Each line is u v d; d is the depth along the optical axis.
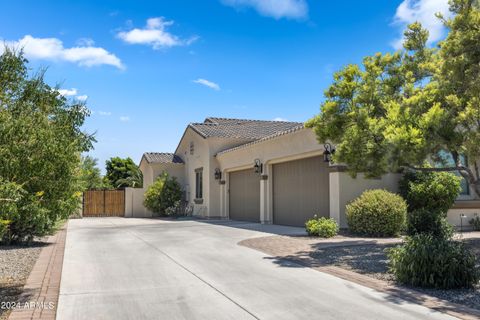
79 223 23.83
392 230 14.32
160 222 24.22
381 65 11.78
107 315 6.08
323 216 17.33
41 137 6.93
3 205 5.98
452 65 8.22
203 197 27.84
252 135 27.64
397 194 15.66
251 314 6.07
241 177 24.78
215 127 29.19
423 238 8.08
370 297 6.90
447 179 15.61
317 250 11.76
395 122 8.97
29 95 7.61
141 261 10.37
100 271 9.14
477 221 16.72
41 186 8.05
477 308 6.26
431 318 5.81
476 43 7.99
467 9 8.15
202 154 28.16
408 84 10.90
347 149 10.04
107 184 44.84
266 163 21.36
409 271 7.62
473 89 8.23
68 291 7.41
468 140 8.38
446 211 15.75
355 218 14.76
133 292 7.34
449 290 7.30
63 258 10.88
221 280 8.19
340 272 8.80
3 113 6.70
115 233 17.38
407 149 8.40
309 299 6.80
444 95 9.19
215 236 15.63
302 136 17.95
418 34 11.75
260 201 21.95
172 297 7.00
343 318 5.86
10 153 6.52
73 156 8.67
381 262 9.88
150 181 33.41
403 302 6.60
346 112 10.58
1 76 7.20
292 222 19.59
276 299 6.82
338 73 10.93
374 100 10.77
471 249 11.20
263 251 11.78
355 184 16.12
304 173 18.77
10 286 7.80
